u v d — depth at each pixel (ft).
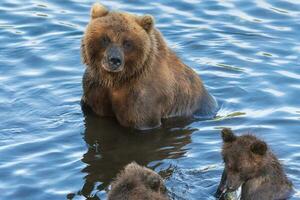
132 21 58.34
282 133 58.54
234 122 60.85
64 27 73.10
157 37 60.80
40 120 60.18
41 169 53.83
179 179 52.90
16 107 61.57
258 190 51.70
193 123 61.36
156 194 47.65
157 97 60.18
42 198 50.72
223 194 51.03
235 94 64.54
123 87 59.41
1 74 65.92
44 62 67.97
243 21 75.15
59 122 60.08
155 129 60.34
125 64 58.13
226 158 51.67
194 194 51.24
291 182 52.70
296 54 70.08
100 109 61.16
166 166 54.75
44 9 75.87
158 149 57.36
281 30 73.77
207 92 64.18
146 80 59.57
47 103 62.44
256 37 72.74
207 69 68.03
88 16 74.95
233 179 51.26
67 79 65.72
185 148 57.31
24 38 71.36
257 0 77.71
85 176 53.31
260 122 60.34
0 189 51.39
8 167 53.78
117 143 57.98
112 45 57.16
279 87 65.10
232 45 71.56
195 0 77.36
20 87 64.13
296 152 55.98
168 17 75.20
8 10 75.46
